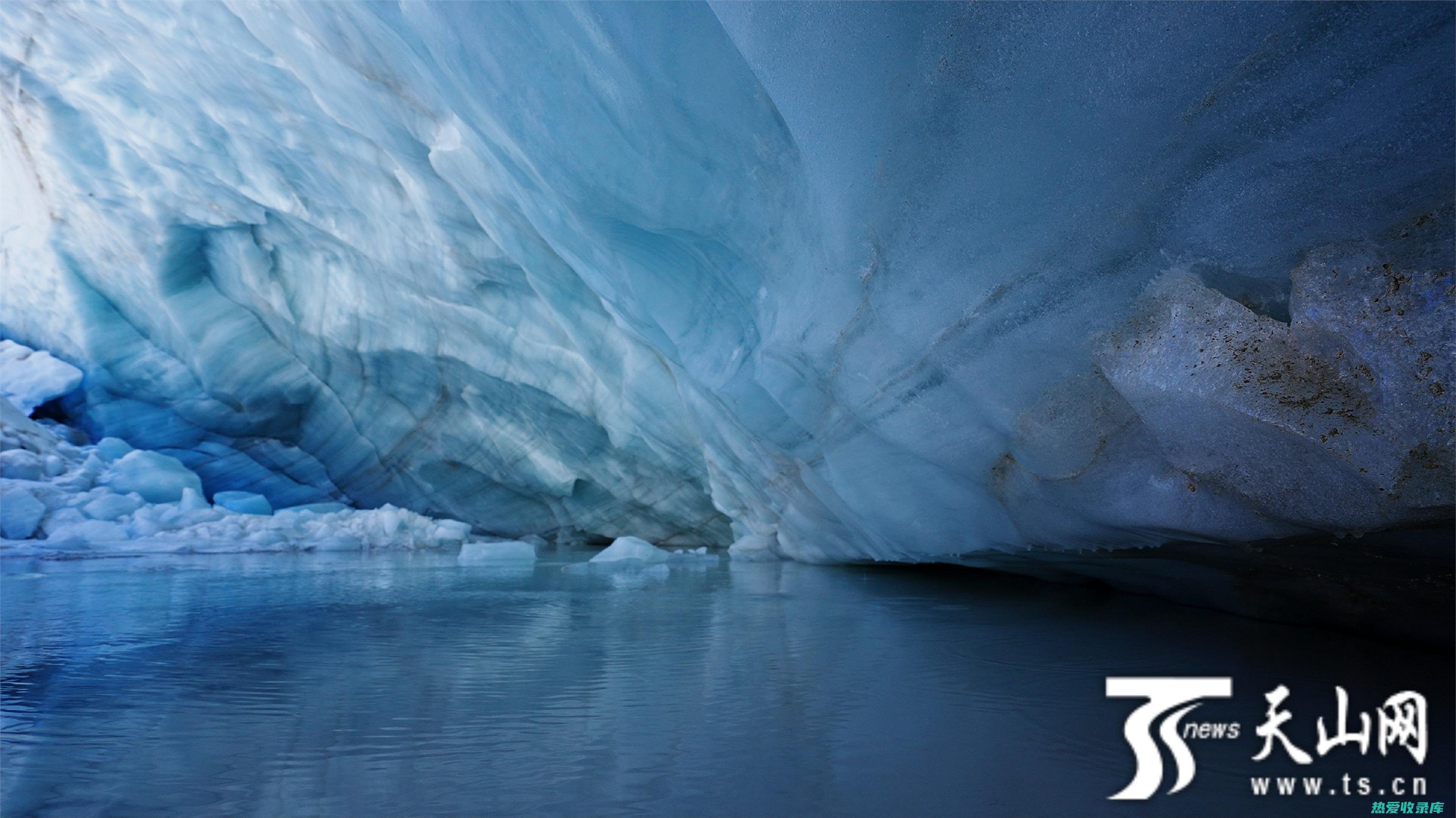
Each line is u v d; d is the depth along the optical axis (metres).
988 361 2.34
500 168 4.14
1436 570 1.92
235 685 1.85
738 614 3.09
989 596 3.69
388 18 3.65
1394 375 1.56
